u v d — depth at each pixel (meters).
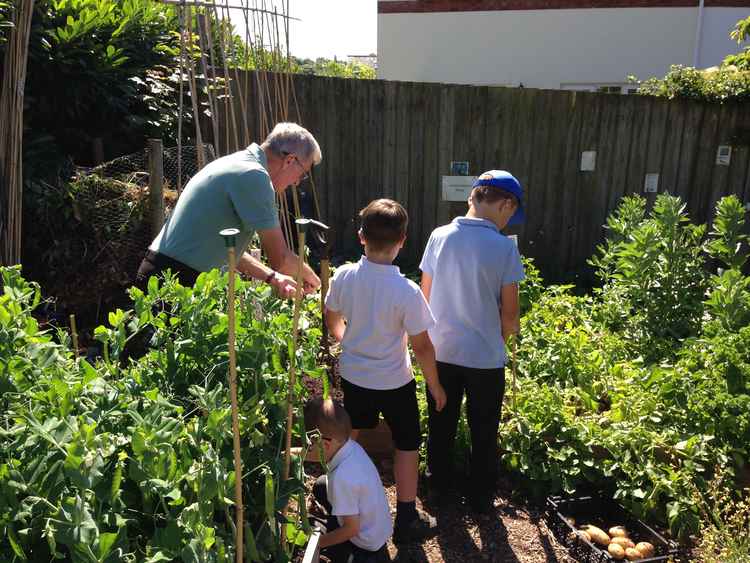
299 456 2.24
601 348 4.81
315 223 2.03
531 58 10.75
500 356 3.21
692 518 3.18
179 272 2.88
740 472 3.45
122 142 5.86
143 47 6.08
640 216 5.95
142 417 1.78
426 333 2.87
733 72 7.70
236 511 1.82
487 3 10.63
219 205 2.85
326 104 6.98
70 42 5.30
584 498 3.42
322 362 3.82
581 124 7.41
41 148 5.03
